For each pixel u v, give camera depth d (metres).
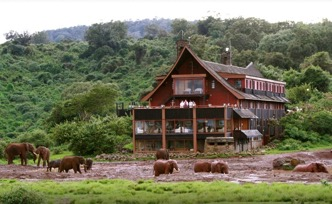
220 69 85.69
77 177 46.03
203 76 79.06
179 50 85.94
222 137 72.56
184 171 49.06
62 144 87.31
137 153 75.25
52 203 30.11
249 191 32.97
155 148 76.50
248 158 65.81
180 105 76.12
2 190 34.22
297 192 32.19
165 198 31.39
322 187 33.88
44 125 107.94
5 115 126.81
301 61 161.50
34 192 28.83
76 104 104.75
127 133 84.81
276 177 42.16
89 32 177.12
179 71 81.00
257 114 86.12
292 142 82.69
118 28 189.38
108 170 53.44
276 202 30.05
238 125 79.38
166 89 82.06
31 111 129.50
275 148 80.75
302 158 63.66
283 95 103.25
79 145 75.75
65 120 102.44
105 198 31.88
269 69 134.88
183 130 75.62
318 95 113.00
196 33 196.12
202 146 75.12
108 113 105.81
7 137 109.12
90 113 105.00
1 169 55.62
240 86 83.06
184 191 34.09
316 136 86.50
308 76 125.06
